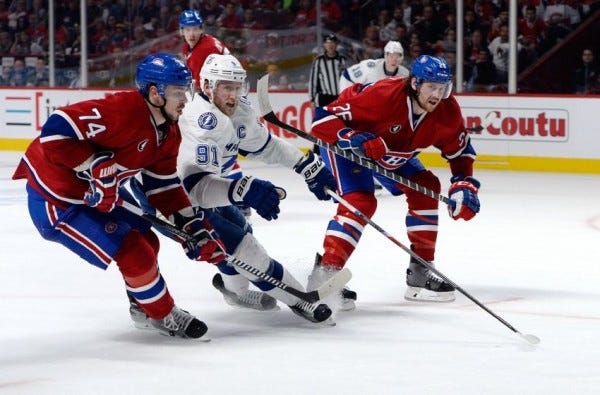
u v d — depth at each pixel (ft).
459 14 56.65
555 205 41.11
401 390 16.06
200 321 19.56
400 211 39.88
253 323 21.18
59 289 24.94
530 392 15.94
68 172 18.42
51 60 66.44
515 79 54.24
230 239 20.15
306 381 16.60
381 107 21.62
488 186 47.21
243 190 19.54
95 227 18.40
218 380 16.69
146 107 18.21
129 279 18.92
